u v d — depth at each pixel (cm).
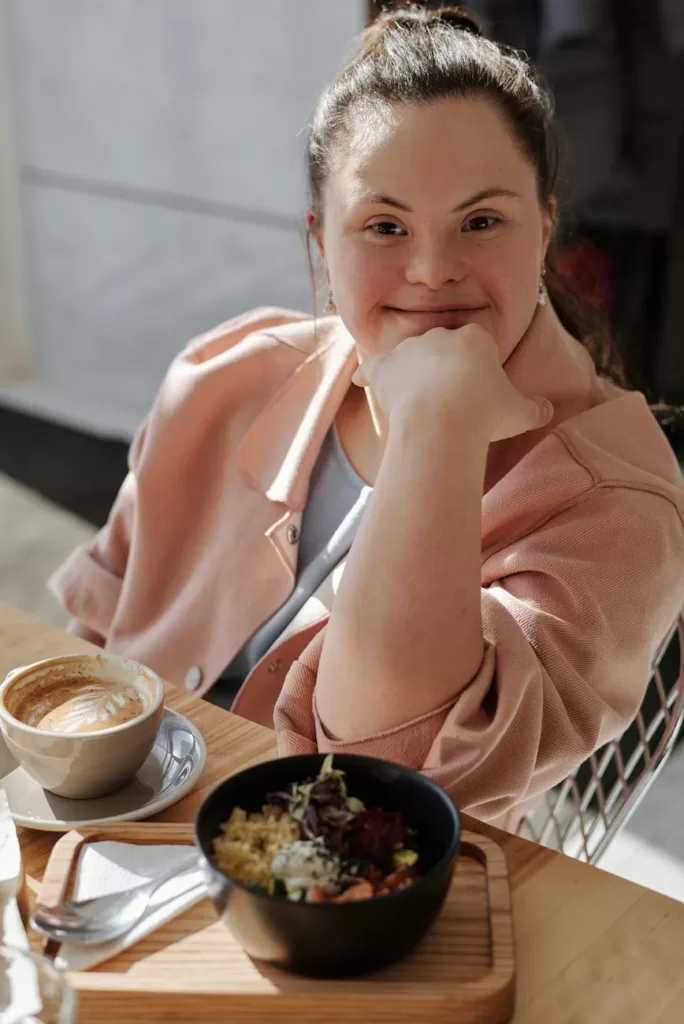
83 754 80
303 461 122
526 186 100
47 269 404
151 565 137
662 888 187
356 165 98
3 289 416
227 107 330
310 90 308
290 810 69
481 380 88
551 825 124
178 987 63
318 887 64
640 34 254
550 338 109
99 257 385
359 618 81
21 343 425
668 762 221
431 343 92
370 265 100
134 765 83
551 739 87
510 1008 64
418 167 96
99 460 372
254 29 316
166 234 360
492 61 103
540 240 104
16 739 81
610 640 94
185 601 131
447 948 67
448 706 81
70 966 65
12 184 403
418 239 98
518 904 73
